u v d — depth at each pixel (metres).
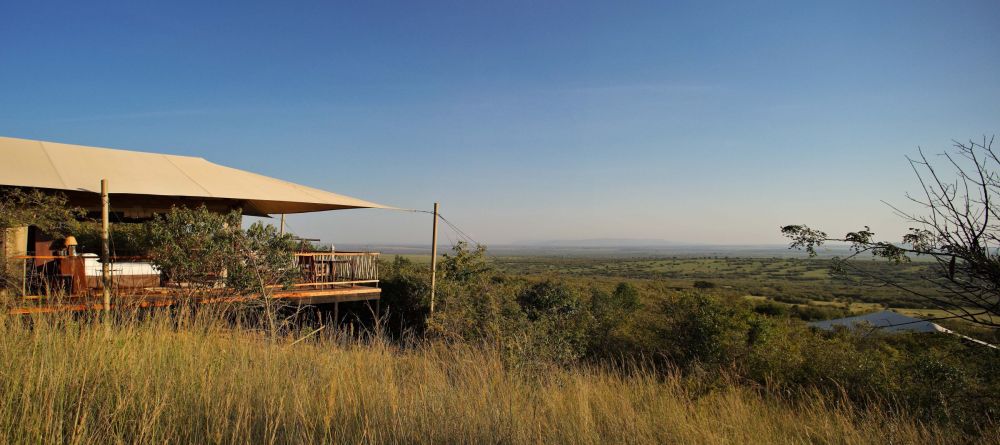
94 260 9.17
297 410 3.60
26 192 8.71
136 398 3.58
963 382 6.29
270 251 8.38
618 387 6.55
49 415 2.94
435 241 13.79
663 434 4.56
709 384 8.16
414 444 3.57
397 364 5.74
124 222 12.02
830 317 24.66
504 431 3.86
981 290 3.45
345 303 14.56
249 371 4.28
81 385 3.46
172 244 7.82
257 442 3.29
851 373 9.23
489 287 14.96
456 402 4.28
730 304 12.81
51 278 7.88
